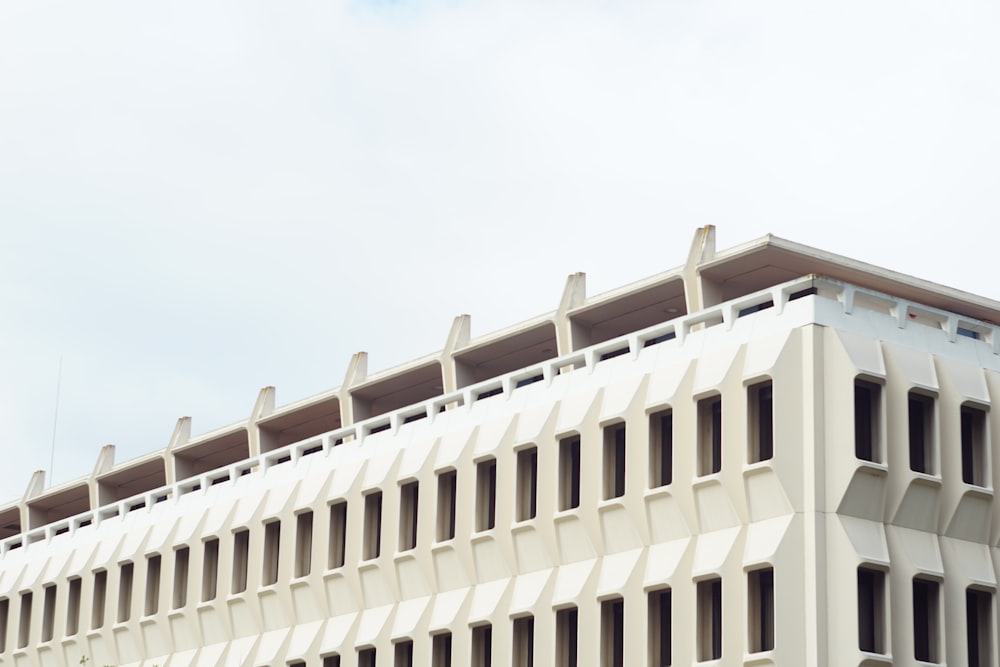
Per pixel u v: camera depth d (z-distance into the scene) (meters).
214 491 79.12
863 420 53.78
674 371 57.53
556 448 61.16
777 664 51.25
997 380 57.41
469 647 62.84
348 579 69.31
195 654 76.94
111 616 83.00
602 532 58.81
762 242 58.50
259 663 72.31
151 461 89.88
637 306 65.50
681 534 56.09
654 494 56.72
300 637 71.19
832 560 51.94
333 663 69.50
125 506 85.56
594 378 61.19
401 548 67.31
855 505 52.59
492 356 72.62
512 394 64.81
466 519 64.50
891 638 51.78
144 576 81.06
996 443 56.69
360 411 78.06
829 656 51.25
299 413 81.12
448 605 64.50
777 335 54.56
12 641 90.38
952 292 61.59
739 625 52.94
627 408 58.34
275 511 73.62
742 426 54.41
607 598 57.56
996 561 55.72
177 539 79.19
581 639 58.16
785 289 55.31
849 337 54.12
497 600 62.00
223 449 87.56
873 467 52.59
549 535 60.69
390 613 67.31
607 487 59.09
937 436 54.81
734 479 54.19
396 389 77.31
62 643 86.00
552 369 63.47
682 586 54.94
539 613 60.06
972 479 56.09
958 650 53.66
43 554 90.75
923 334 56.41
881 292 59.75
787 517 52.78
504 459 63.25
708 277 61.41
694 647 54.00
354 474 70.56
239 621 74.69
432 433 67.94
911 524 53.91
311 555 71.75
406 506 67.88
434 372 74.88
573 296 67.69
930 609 53.66
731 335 56.41
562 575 60.09
